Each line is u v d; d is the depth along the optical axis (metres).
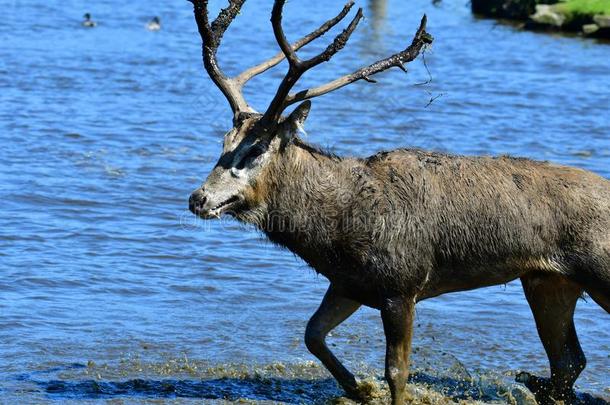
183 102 34.69
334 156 13.86
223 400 14.31
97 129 30.02
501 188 13.68
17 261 19.33
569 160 27.94
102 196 23.56
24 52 43.38
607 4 55.78
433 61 44.84
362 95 36.16
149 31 51.91
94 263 19.48
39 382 14.55
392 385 13.73
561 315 14.41
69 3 61.56
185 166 26.39
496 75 41.75
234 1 14.08
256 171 13.40
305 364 15.75
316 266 13.95
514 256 13.70
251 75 14.17
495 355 16.33
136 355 15.70
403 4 67.88
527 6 60.53
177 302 17.92
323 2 65.31
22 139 28.41
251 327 17.05
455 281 13.92
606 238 13.48
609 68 44.22
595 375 15.70
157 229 21.62
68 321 16.80
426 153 14.07
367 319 17.72
